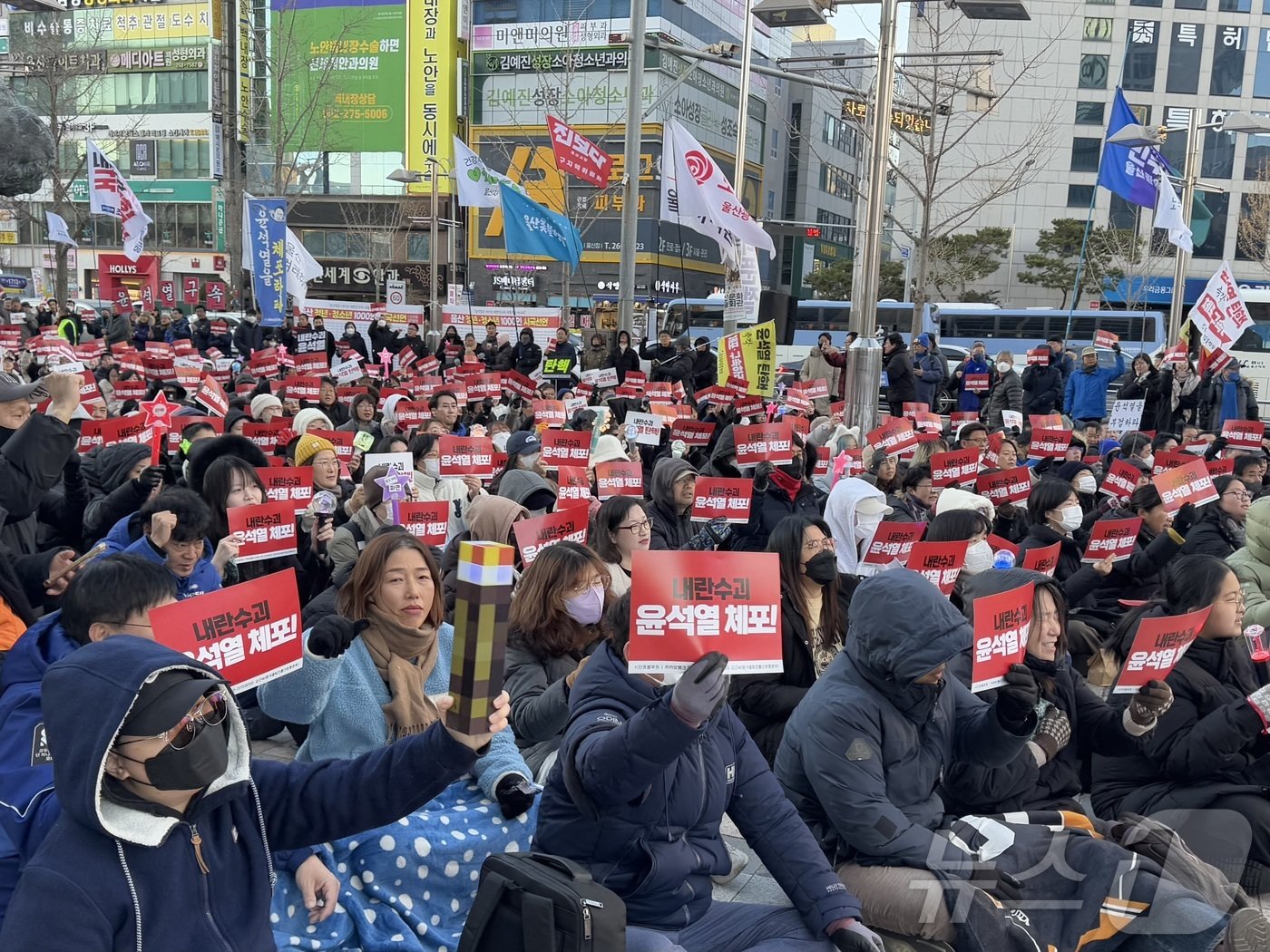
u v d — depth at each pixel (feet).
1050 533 24.52
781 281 223.30
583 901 8.59
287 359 62.34
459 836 12.25
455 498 27.99
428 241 191.52
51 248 196.44
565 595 15.25
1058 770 15.21
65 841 7.14
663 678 10.23
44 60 118.93
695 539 21.36
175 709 6.99
